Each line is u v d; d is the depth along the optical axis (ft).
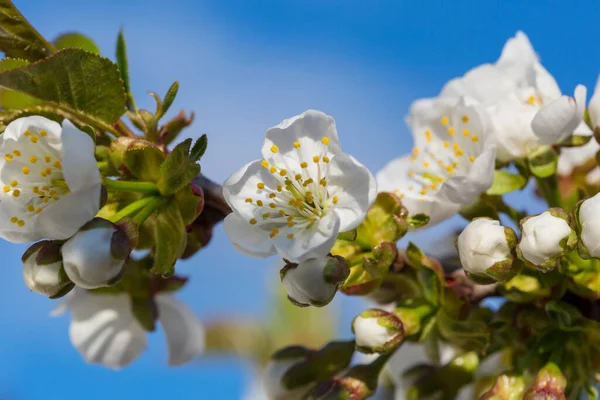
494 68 1.51
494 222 1.38
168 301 1.51
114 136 1.40
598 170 1.50
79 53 1.36
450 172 1.49
